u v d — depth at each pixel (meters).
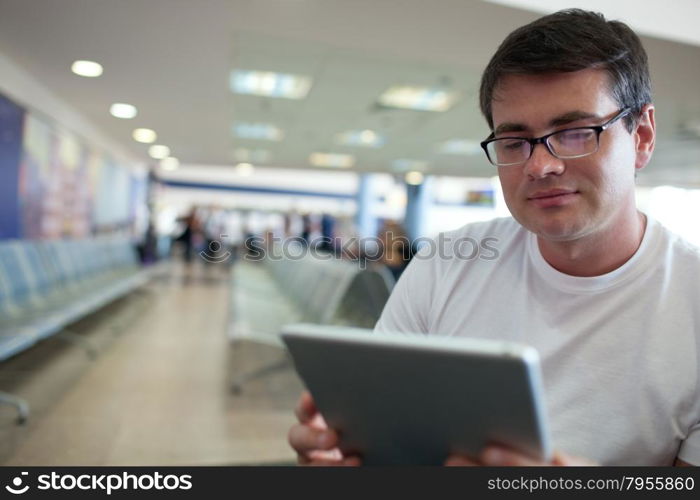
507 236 0.84
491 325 0.79
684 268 0.70
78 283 4.61
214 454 2.14
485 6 2.61
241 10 2.81
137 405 2.67
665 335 0.67
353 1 2.63
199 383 3.06
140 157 8.85
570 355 0.71
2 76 3.87
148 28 3.12
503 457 0.48
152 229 10.23
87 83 4.44
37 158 4.77
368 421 0.56
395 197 11.38
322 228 6.04
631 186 0.68
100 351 3.68
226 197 14.06
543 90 0.64
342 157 8.27
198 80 4.19
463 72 3.82
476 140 6.24
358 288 2.99
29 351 3.58
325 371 0.54
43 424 2.37
